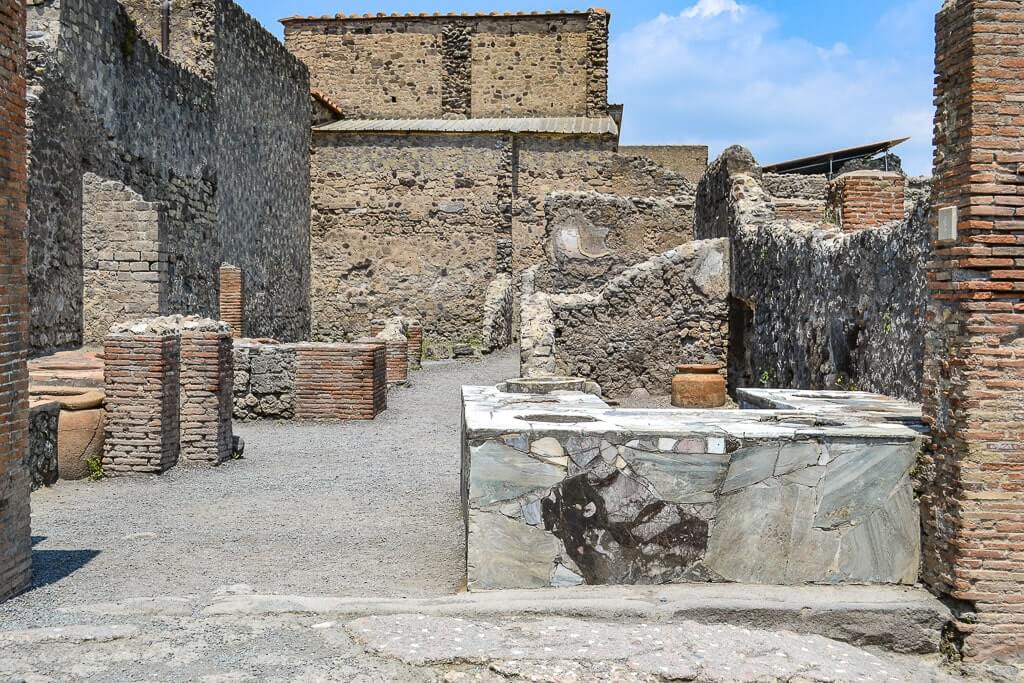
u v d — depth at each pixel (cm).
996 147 480
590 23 2677
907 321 723
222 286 1973
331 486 904
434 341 2572
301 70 2498
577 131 2520
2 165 507
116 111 1527
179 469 986
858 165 2427
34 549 657
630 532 529
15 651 434
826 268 930
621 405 1327
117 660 423
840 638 497
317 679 405
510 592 518
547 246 1748
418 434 1232
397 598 515
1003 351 481
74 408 923
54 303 1349
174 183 1750
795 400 723
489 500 528
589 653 440
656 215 1739
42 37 1335
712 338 1367
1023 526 482
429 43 2716
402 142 2570
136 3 1942
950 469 499
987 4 478
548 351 1290
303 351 1336
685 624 486
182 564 618
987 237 480
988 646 482
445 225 2567
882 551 532
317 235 2600
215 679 402
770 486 531
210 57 1916
